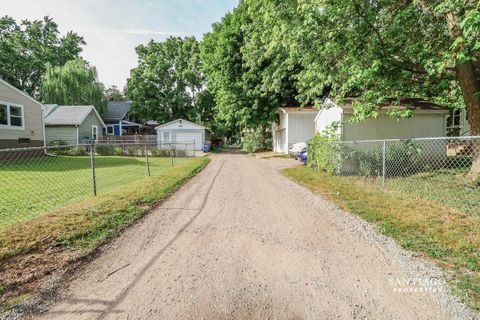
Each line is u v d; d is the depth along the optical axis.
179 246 3.43
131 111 35.84
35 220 4.14
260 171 11.10
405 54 6.98
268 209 5.16
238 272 2.78
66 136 23.14
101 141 23.42
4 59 30.72
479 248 3.16
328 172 9.66
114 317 2.08
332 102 9.12
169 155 20.11
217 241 3.60
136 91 34.34
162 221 4.42
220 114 24.95
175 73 35.81
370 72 6.04
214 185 7.79
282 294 2.39
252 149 26.41
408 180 7.66
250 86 20.58
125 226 4.11
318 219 4.50
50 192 6.54
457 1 4.79
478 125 6.62
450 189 6.32
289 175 9.62
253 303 2.26
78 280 2.61
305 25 6.56
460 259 2.90
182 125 27.39
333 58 7.38
